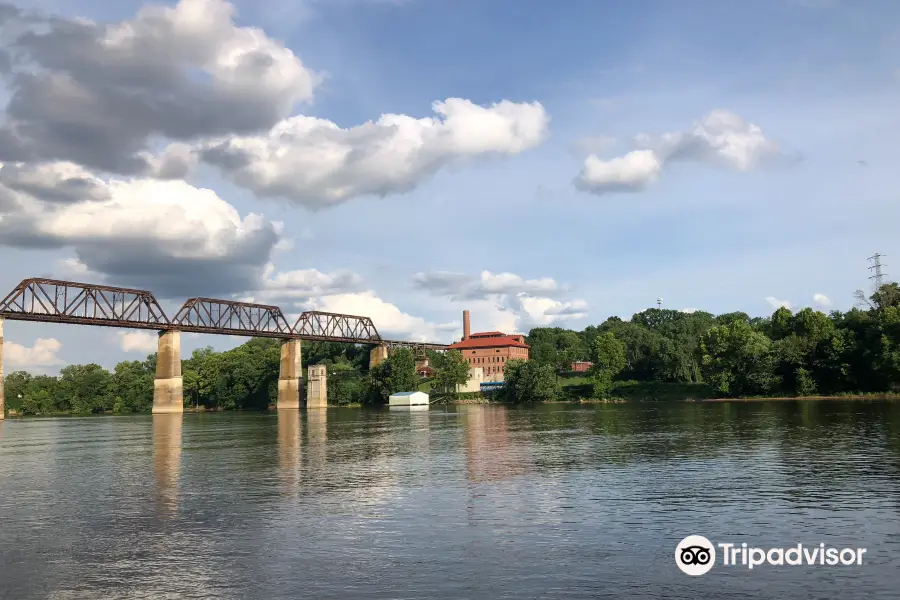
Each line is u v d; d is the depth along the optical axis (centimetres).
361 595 1952
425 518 2906
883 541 2422
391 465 4791
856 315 15125
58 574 2192
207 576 2145
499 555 2320
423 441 6856
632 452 5228
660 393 18850
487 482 3859
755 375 15238
